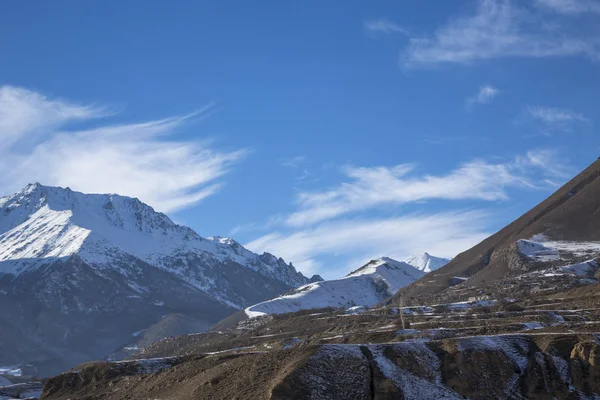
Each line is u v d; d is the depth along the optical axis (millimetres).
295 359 130625
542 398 127562
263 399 121250
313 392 122312
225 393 129000
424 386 127250
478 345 135625
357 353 132125
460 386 128625
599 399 125562
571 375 130125
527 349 137000
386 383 126062
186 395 135875
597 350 130500
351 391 124625
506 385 129500
